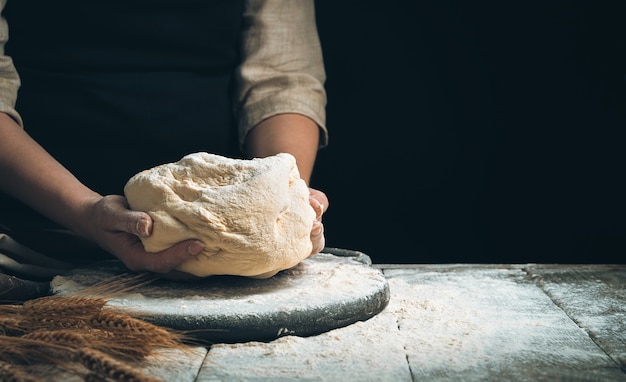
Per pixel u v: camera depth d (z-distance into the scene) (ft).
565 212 11.95
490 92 11.75
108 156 6.75
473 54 11.68
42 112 6.59
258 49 7.14
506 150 11.89
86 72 6.63
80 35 6.59
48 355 3.60
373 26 11.66
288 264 4.82
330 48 11.73
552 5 11.39
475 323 4.61
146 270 4.82
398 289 5.40
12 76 5.91
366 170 12.09
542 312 4.85
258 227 4.63
